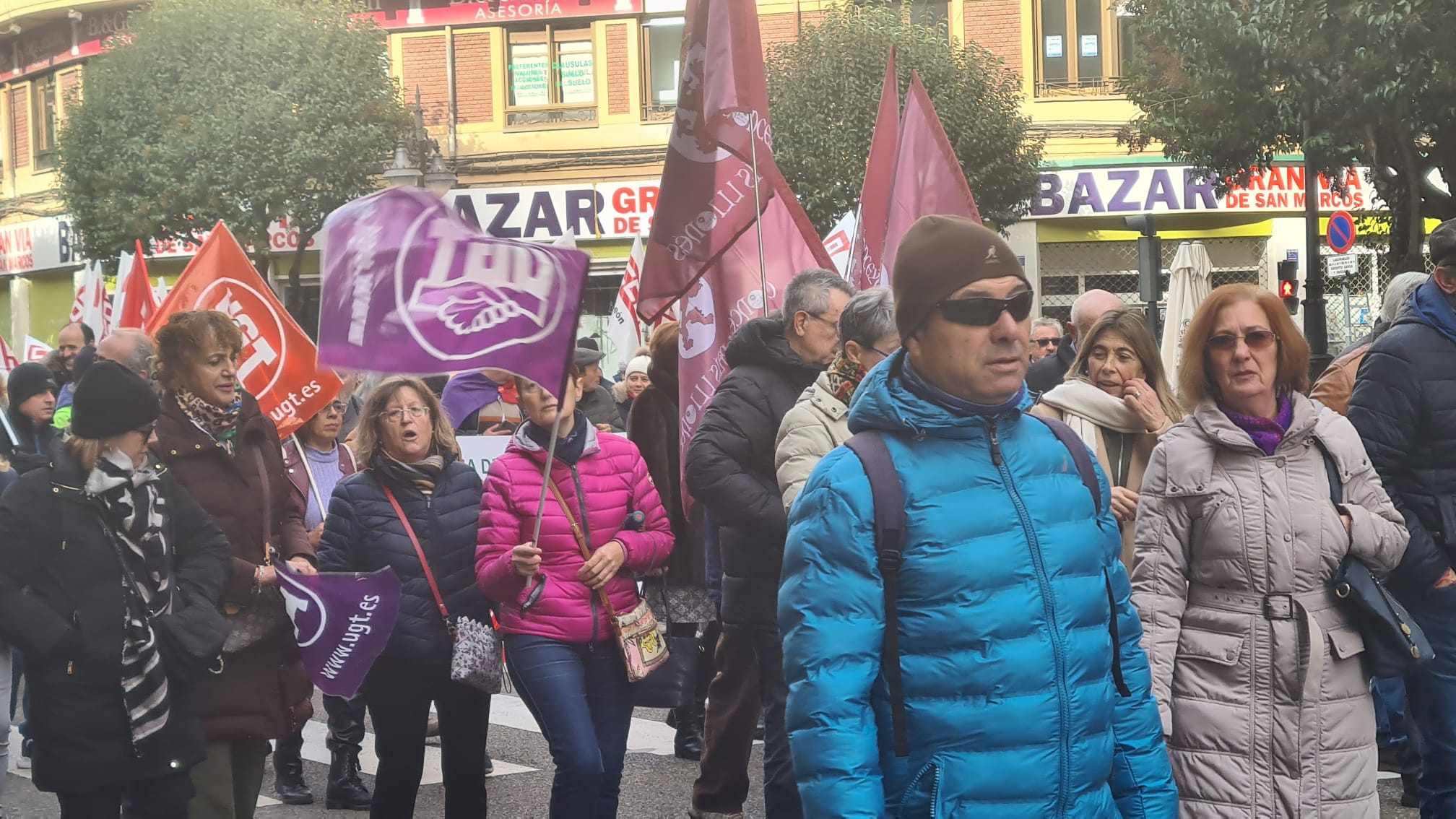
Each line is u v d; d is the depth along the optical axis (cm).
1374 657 388
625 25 2822
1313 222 1780
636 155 2817
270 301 736
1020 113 2627
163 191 2478
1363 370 484
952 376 282
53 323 3334
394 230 477
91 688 432
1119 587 301
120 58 2561
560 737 482
